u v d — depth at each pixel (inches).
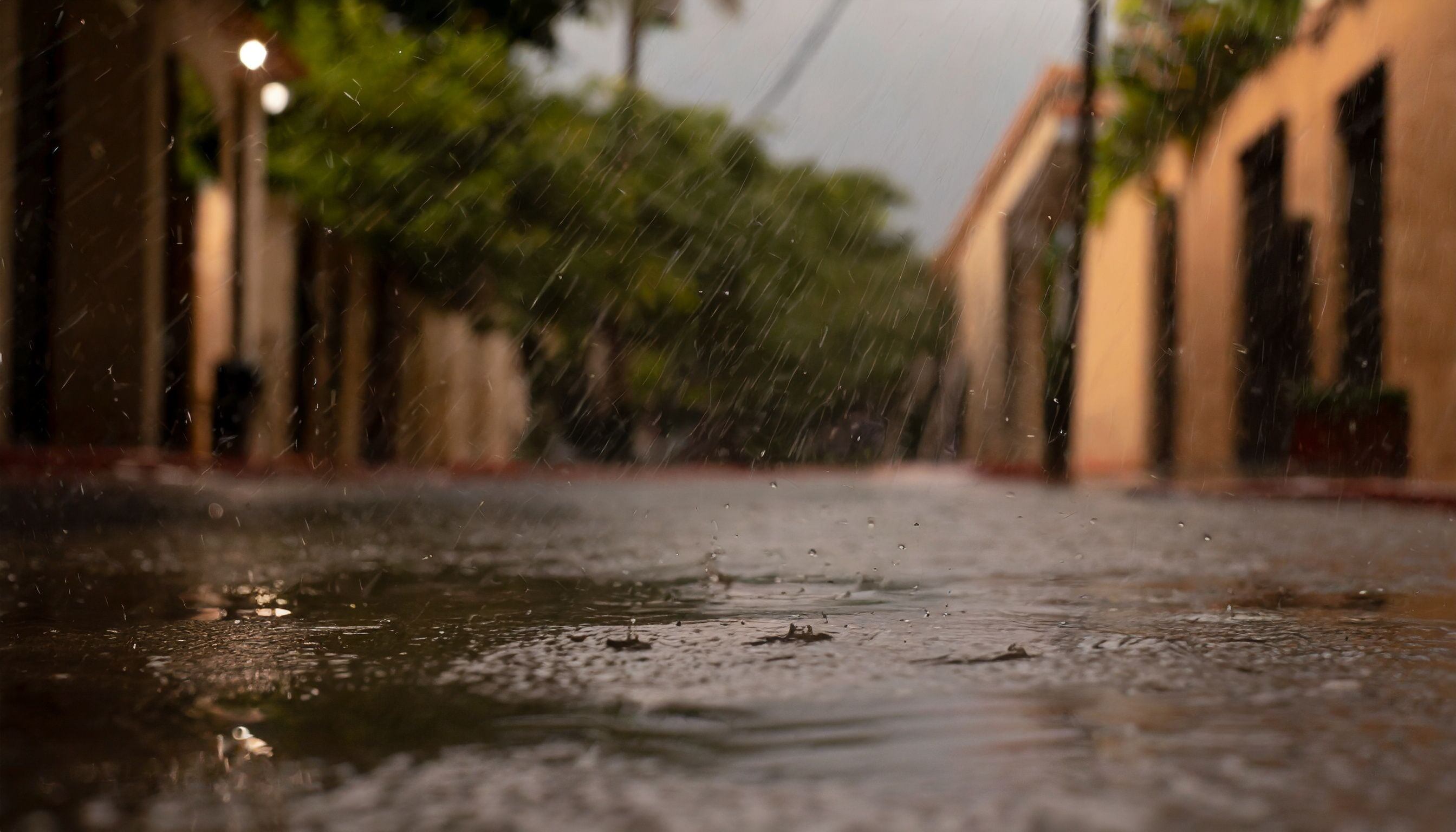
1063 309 1074.1
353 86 616.1
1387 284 454.9
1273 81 576.7
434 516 274.2
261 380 529.0
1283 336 586.6
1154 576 141.5
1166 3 607.2
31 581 132.3
